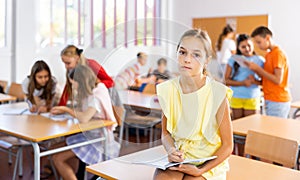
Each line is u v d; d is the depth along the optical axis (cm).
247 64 347
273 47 340
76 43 520
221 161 152
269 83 343
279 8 525
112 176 165
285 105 344
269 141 217
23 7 493
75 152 261
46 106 315
